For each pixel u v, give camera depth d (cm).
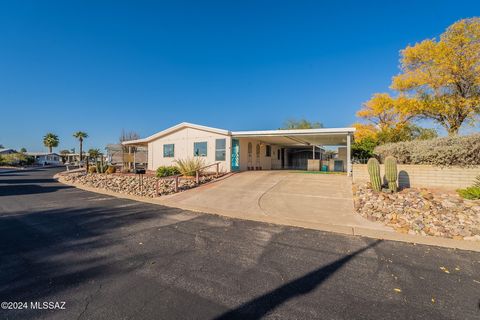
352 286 296
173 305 253
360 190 866
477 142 794
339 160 1836
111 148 2736
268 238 472
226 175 1344
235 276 318
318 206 727
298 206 733
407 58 1741
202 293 277
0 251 399
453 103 1566
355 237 480
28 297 266
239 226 555
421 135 1980
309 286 295
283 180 1155
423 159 889
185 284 296
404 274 327
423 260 373
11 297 265
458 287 295
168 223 577
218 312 242
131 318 232
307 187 991
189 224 570
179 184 1109
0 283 296
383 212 625
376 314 243
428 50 1642
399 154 945
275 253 397
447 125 1709
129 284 296
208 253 395
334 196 840
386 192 794
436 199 686
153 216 645
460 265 356
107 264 351
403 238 472
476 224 512
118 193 1036
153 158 1902
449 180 830
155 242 445
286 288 290
